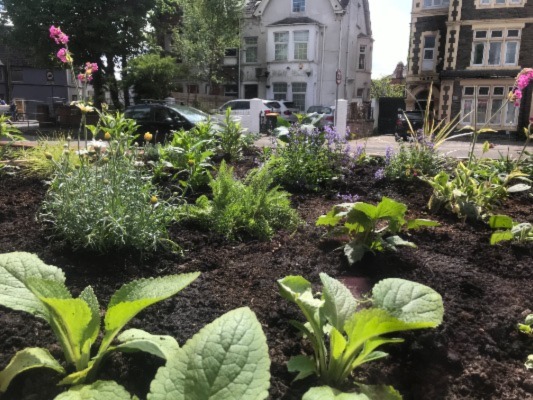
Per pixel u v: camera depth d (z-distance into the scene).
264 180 4.13
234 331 1.41
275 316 2.26
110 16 21.75
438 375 1.97
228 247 3.29
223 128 7.26
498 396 1.89
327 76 30.62
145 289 1.78
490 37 22.70
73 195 3.02
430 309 1.81
